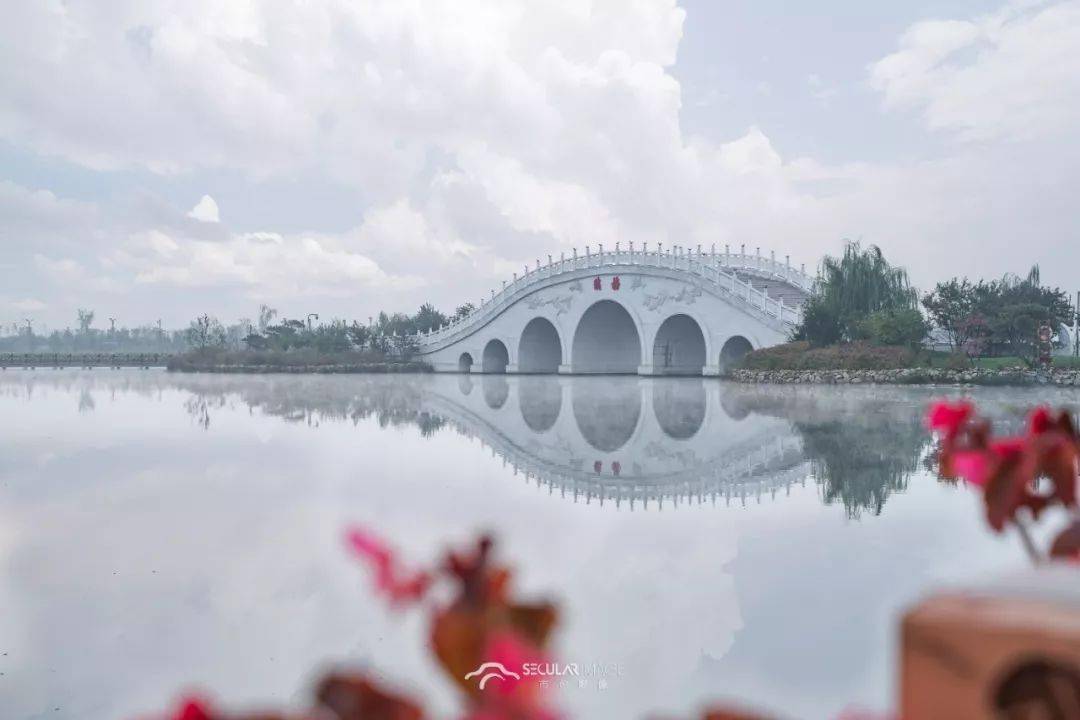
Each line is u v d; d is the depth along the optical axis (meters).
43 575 6.69
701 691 4.22
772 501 9.48
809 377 35.25
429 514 8.88
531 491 10.31
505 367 60.62
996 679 0.70
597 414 22.80
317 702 0.68
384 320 81.44
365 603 5.88
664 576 6.43
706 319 44.38
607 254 50.00
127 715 4.11
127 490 10.43
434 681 4.39
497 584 0.77
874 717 0.79
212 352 66.44
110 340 137.88
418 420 20.45
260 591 6.20
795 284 47.03
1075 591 0.76
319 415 21.73
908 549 7.07
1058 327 36.22
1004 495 1.63
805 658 4.69
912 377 32.75
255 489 10.45
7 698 4.30
